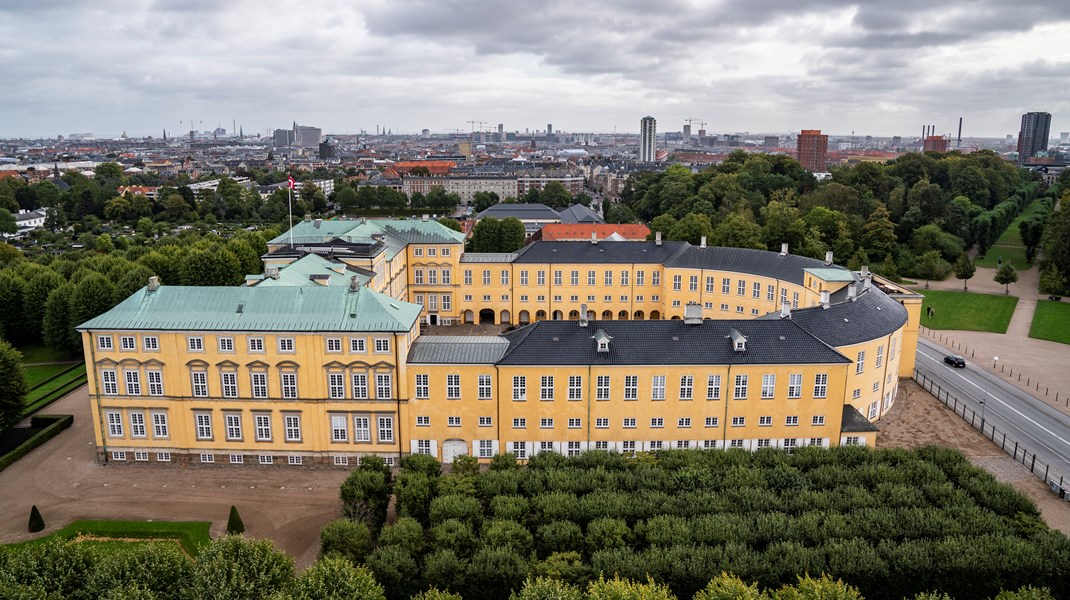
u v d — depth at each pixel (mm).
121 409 112000
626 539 81438
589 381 109688
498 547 78125
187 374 109938
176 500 103375
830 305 127500
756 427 112688
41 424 128125
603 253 193125
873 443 114188
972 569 74562
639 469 95688
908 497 87250
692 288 184125
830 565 75312
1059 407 135375
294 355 108750
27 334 181000
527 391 110125
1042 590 71938
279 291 112375
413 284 194625
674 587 74562
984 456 114688
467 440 112000
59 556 72250
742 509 87188
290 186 180750
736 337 111188
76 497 104375
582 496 90125
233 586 68688
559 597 66000
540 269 192125
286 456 112812
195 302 111500
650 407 111312
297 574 84062
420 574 76812
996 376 152500
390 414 110625
